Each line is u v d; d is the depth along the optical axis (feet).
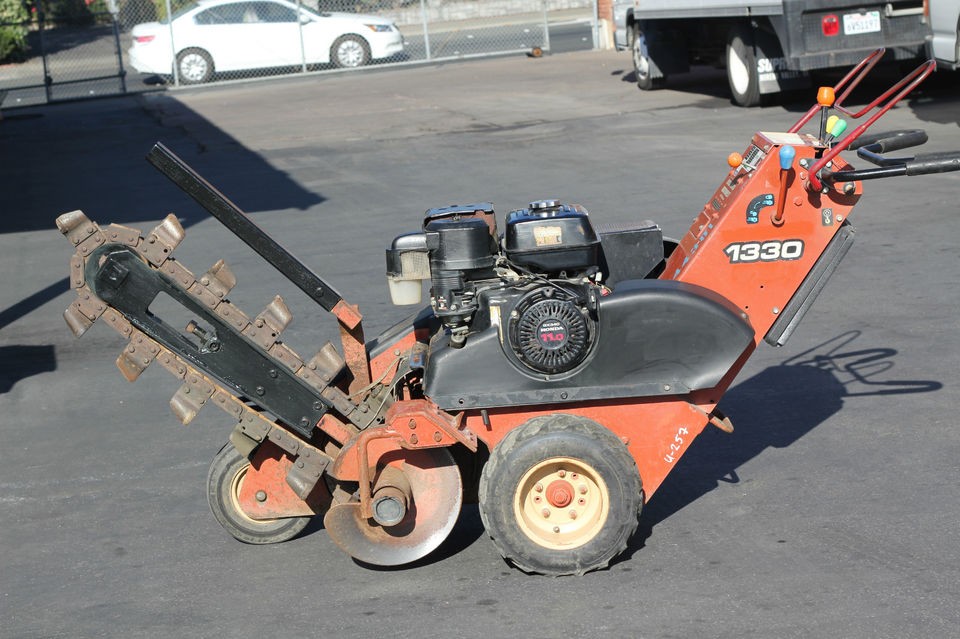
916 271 29.73
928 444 19.24
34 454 21.85
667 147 50.16
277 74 94.89
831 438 19.89
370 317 29.09
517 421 15.56
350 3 116.57
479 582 15.39
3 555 17.34
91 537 17.87
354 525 15.46
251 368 15.44
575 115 62.13
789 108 57.00
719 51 63.62
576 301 15.08
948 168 14.64
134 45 91.25
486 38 110.22
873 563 15.15
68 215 14.61
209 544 17.37
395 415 14.80
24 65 111.34
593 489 15.10
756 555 15.62
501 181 45.80
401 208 42.42
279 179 50.21
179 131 67.26
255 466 16.72
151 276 14.88
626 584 15.01
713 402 15.69
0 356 28.63
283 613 14.90
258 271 34.88
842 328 25.95
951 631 13.29
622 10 75.41
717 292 15.85
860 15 51.19
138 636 14.53
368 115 68.39
